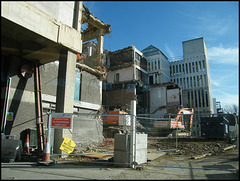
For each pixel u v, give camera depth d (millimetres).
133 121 6754
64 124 7121
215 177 4668
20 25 7312
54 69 13781
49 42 8781
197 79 53094
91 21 22828
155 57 48938
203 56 53750
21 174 4879
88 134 16016
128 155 6441
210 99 52625
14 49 8453
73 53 9898
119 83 36594
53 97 13414
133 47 39406
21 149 7590
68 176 4746
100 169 5887
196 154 9734
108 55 40812
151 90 40625
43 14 8320
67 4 9273
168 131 26734
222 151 10242
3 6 6855
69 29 9570
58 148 8648
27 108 10484
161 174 5191
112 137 20938
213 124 17609
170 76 56438
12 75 9445
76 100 16859
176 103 37906
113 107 31469
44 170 5504
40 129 9102
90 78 19172
